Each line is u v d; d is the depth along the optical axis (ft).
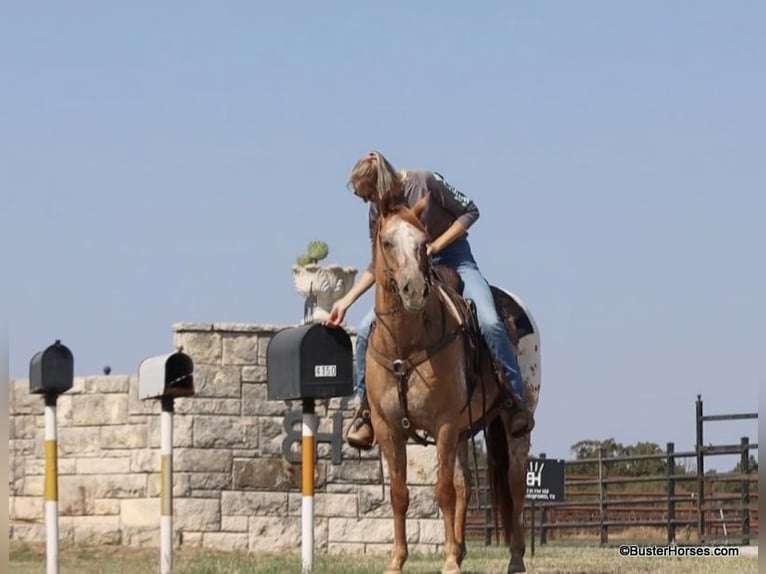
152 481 66.39
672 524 79.20
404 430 39.01
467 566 49.80
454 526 39.17
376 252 38.06
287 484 65.36
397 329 37.86
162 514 41.11
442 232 41.78
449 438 38.50
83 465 68.08
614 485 104.94
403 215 37.22
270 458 65.36
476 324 40.60
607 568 48.19
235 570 44.57
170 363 40.37
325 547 65.00
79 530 66.23
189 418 64.80
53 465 40.52
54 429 40.60
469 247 42.22
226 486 64.85
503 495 43.37
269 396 41.27
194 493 64.54
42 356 40.11
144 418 66.85
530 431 42.57
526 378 43.80
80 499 68.08
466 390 39.04
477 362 40.19
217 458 64.90
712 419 77.46
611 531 100.17
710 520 82.84
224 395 65.16
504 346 40.86
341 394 40.42
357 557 59.67
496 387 41.39
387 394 38.55
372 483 65.72
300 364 40.06
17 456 71.41
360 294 40.98
